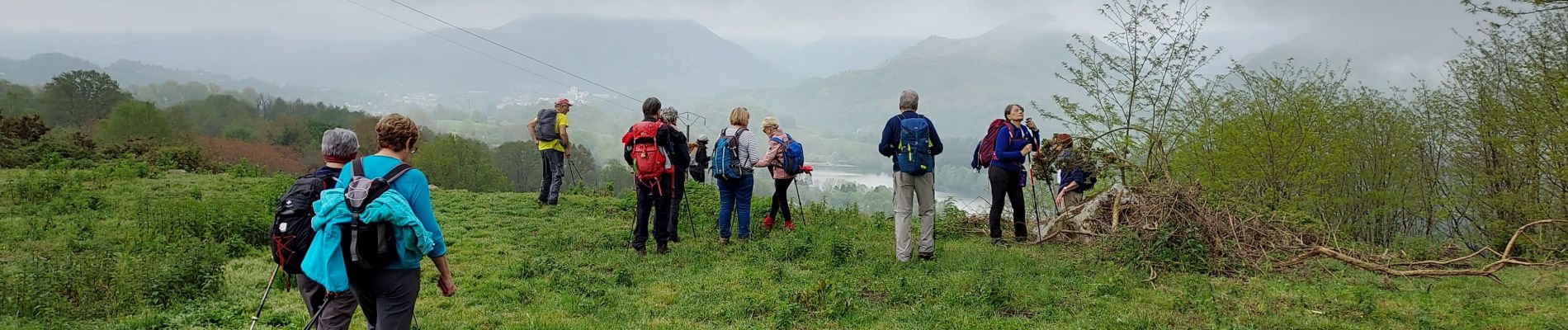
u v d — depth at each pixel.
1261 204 12.57
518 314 6.24
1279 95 14.63
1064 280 7.43
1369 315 6.06
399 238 3.91
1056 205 10.54
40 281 6.06
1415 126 15.57
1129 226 8.51
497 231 10.19
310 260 3.81
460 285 7.16
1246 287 7.15
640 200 8.61
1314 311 6.20
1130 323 5.83
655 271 7.89
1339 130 14.92
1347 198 15.85
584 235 9.90
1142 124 13.11
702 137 10.02
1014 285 7.06
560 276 7.40
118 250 8.20
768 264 8.17
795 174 10.12
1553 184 13.98
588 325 5.95
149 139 23.11
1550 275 8.21
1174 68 13.02
